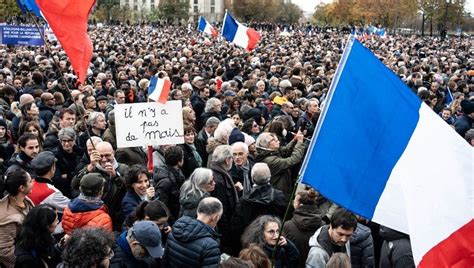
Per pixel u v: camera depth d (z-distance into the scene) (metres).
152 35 52.44
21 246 4.68
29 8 11.13
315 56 29.34
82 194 5.40
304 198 5.79
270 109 12.48
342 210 5.09
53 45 27.28
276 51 32.34
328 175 4.24
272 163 7.57
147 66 20.27
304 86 15.17
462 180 3.91
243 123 10.25
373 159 4.18
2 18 54.53
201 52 29.14
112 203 6.42
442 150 3.97
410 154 4.06
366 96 4.24
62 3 6.90
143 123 7.44
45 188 6.02
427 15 81.12
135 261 4.68
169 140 7.54
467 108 10.78
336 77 4.29
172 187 6.70
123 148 8.08
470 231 3.87
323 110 4.29
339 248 5.25
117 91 11.98
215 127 9.45
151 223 4.63
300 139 7.95
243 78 18.52
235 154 7.32
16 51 24.50
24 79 13.98
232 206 6.76
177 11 107.00
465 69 24.55
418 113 4.12
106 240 4.09
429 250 3.85
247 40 22.45
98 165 6.56
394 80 4.23
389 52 37.16
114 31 59.56
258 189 6.32
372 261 5.48
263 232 5.27
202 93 13.02
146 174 6.09
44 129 10.38
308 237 5.68
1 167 7.63
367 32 61.12
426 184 3.96
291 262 5.40
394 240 5.27
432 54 37.41
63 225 5.36
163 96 9.21
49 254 4.84
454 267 3.85
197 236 4.89
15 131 9.36
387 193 4.12
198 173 6.07
